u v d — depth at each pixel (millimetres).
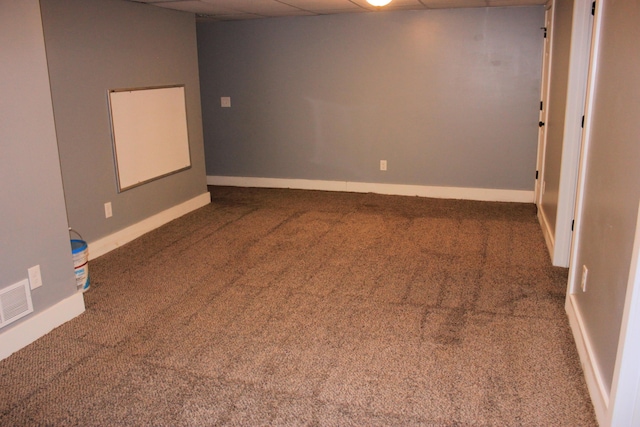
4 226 2625
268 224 5047
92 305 3279
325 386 2395
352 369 2527
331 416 2186
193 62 5441
